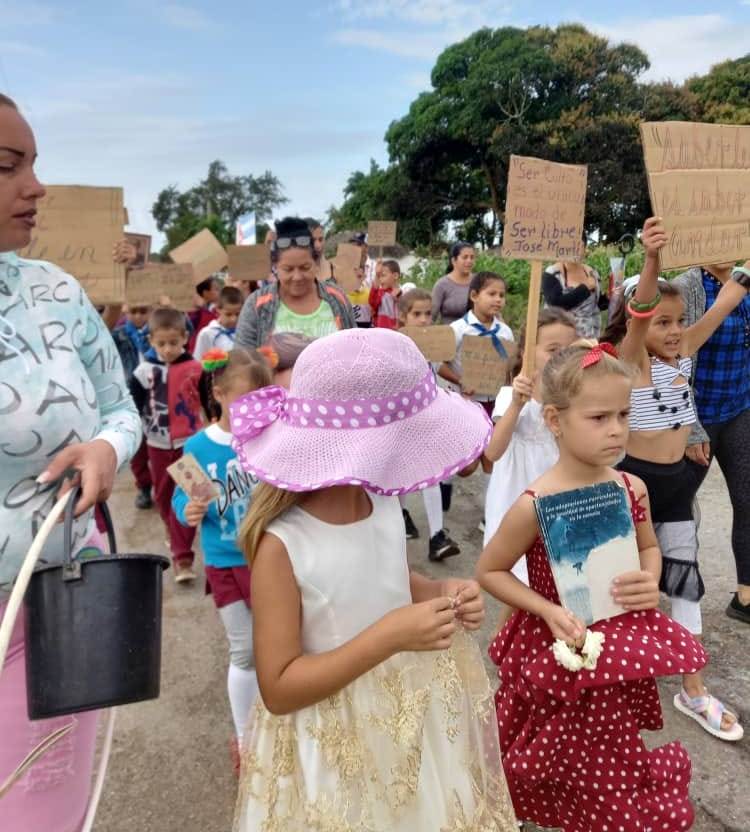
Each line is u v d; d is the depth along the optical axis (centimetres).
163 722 313
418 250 3531
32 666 141
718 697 311
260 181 8581
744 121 3484
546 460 303
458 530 514
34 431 156
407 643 138
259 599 146
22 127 150
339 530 150
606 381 195
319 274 642
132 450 175
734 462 355
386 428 142
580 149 3597
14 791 163
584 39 3716
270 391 155
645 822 195
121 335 603
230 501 261
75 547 169
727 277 354
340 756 142
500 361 410
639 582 201
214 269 760
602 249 1527
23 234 156
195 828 253
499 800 163
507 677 214
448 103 4031
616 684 199
